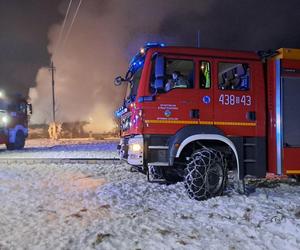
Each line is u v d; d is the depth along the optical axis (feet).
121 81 31.01
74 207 22.80
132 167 37.86
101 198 25.09
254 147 26.76
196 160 25.27
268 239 17.42
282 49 27.32
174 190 27.73
